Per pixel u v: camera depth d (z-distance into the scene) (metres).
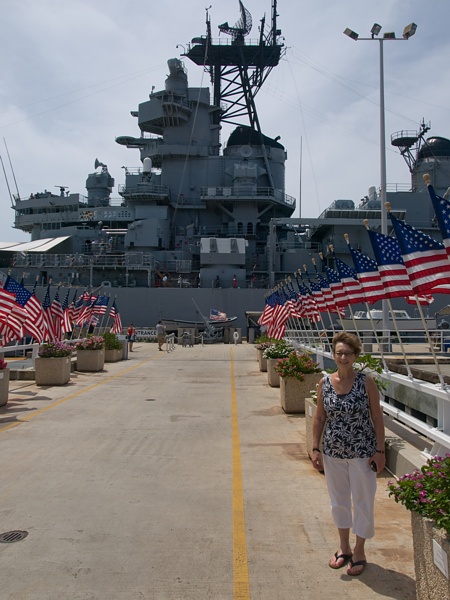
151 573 3.88
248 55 44.53
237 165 37.81
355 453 3.93
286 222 34.47
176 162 39.81
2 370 10.70
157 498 5.47
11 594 3.58
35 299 14.86
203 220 39.50
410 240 5.82
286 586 3.69
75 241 37.69
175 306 34.94
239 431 8.62
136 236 36.12
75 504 5.28
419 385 5.89
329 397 4.05
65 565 3.99
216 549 4.29
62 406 10.87
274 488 5.80
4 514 5.01
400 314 24.11
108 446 7.63
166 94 38.91
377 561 4.05
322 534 4.59
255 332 33.75
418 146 39.56
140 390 13.23
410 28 18.06
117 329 26.59
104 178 41.91
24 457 7.02
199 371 17.62
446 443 4.99
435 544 2.94
